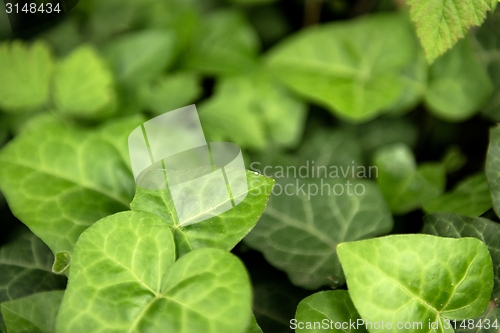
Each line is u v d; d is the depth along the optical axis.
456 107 0.31
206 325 0.23
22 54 0.30
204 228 0.24
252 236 0.26
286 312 0.26
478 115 0.32
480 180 0.28
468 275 0.24
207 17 0.35
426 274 0.24
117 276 0.23
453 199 0.27
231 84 0.33
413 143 0.33
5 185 0.26
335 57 0.33
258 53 0.35
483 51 0.31
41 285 0.26
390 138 0.33
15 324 0.24
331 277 0.26
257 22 0.36
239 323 0.22
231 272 0.23
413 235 0.24
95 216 0.26
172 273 0.23
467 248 0.24
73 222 0.25
